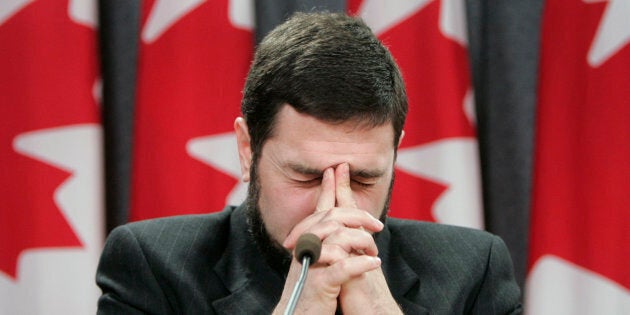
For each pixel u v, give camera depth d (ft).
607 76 25.70
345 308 14.92
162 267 16.61
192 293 16.35
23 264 24.66
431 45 25.80
